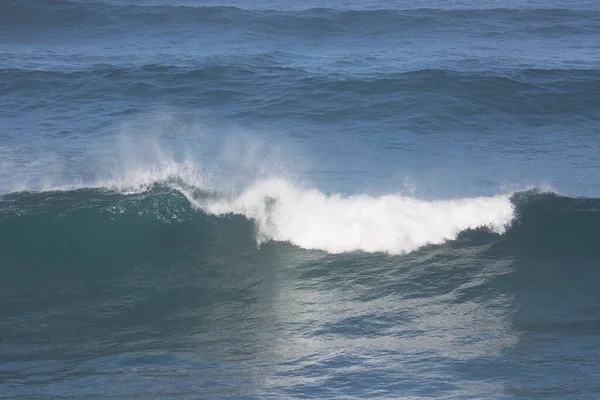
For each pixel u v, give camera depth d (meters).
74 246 51.31
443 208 54.12
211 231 53.19
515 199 55.91
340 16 123.69
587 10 134.88
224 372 37.34
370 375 36.72
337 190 60.50
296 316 43.94
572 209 55.50
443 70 89.06
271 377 36.72
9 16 118.88
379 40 114.94
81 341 40.97
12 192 56.31
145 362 38.50
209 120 76.25
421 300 45.97
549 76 90.00
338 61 98.75
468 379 36.34
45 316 43.75
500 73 90.06
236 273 49.03
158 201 55.44
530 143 72.81
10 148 68.00
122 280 48.19
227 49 107.31
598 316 43.88
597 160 68.44
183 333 42.03
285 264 50.00
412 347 39.84
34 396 34.94
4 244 51.00
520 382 35.97
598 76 90.38
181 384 36.06
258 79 87.88
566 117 80.00
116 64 94.56
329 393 35.09
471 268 49.53
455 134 74.50
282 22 121.12
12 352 39.59
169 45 109.38
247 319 43.69
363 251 51.16
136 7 123.81
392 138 72.62
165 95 83.12
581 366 37.66
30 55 101.38
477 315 44.03
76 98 82.31
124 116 77.19
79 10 122.00
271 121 76.12
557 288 47.44
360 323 43.03
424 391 35.12
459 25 123.62
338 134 73.19
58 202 55.09
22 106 79.94
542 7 137.25
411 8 133.00
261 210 54.41
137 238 52.28
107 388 35.69
